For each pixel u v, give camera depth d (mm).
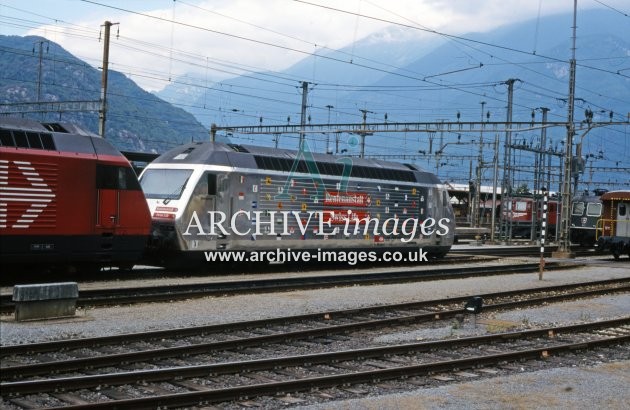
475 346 13352
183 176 23406
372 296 19750
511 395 9586
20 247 18516
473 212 62406
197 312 15844
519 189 72812
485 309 17984
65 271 20844
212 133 45250
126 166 20750
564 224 40250
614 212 37938
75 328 13352
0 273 21156
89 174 19844
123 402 8094
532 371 11352
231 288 19266
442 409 8805
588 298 21531
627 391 10047
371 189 29062
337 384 9883
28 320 14031
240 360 11609
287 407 8875
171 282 21172
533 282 25062
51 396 8836
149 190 23812
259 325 14523
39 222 18812
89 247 19891
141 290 18172
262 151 25812
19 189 18422
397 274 25125
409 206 30766
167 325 14172
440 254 33125
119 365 10766
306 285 20812
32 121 19625
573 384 10359
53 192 19109
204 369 10148
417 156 57812
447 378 10586
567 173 40000
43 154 18906
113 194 20391
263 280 21109
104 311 15570
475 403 9125
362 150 46656
